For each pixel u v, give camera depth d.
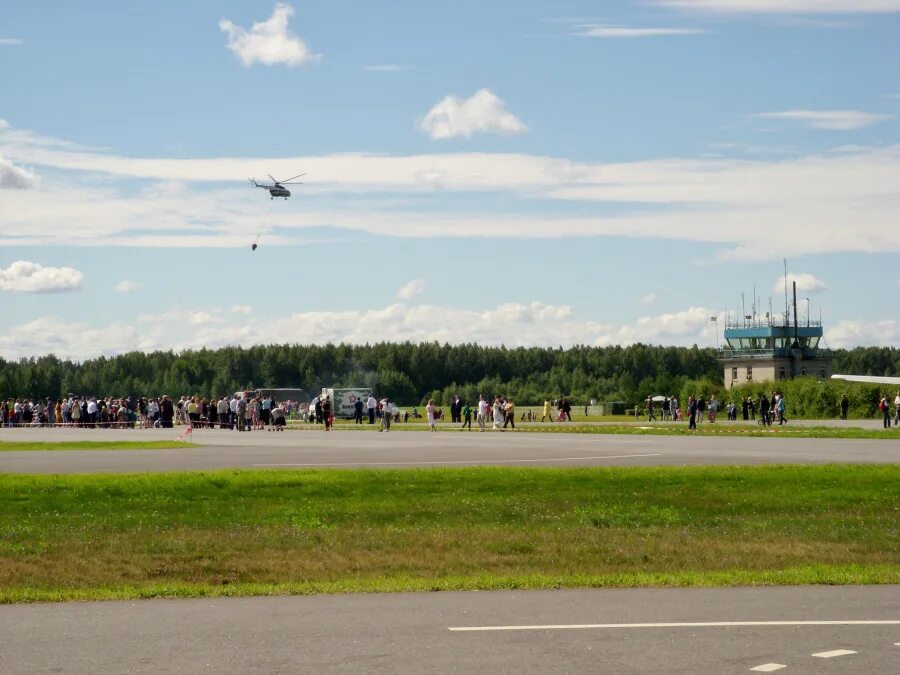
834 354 195.62
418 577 20.27
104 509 30.28
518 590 17.56
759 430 79.31
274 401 90.12
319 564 21.94
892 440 62.53
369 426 99.00
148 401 100.69
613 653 11.95
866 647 12.22
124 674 11.09
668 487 34.75
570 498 32.56
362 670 11.20
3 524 27.69
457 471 37.50
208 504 31.25
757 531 26.92
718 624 13.73
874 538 25.77
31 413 104.94
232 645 12.57
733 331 197.25
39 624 14.22
